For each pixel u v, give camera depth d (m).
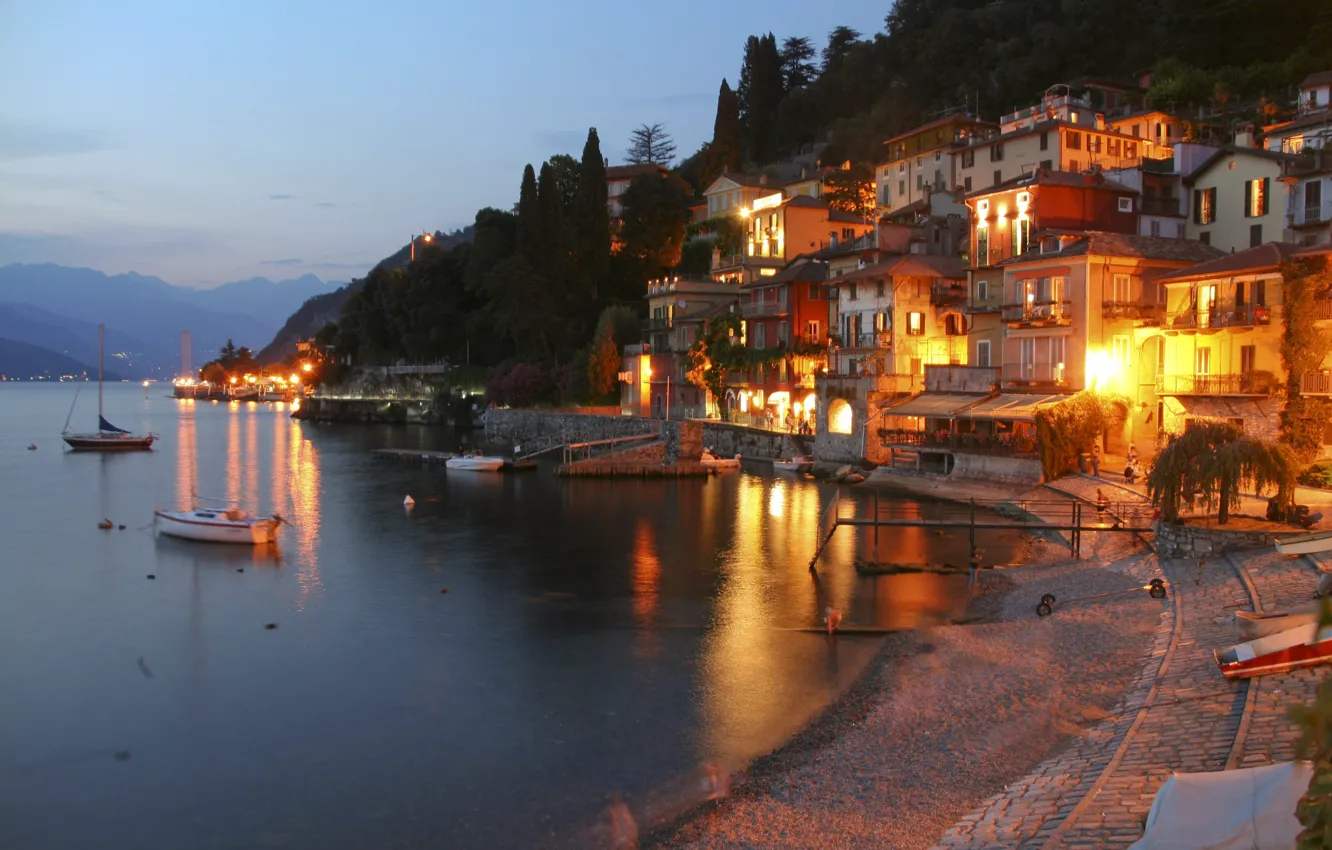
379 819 22.44
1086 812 19.09
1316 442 52.50
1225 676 24.83
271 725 28.20
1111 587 39.03
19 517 67.88
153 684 31.81
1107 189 73.69
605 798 23.11
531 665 33.12
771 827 21.09
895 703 28.20
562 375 135.38
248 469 99.19
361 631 37.72
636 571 47.38
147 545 56.41
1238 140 75.94
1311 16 113.38
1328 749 8.78
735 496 74.00
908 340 84.19
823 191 135.75
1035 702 27.14
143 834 22.05
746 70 192.75
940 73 144.38
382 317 188.00
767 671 31.97
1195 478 40.06
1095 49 126.56
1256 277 56.75
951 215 97.38
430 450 120.69
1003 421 71.00
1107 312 65.56
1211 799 14.95
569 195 170.25
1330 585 29.17
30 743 27.06
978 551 49.19
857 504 67.12
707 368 111.00
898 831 20.50
